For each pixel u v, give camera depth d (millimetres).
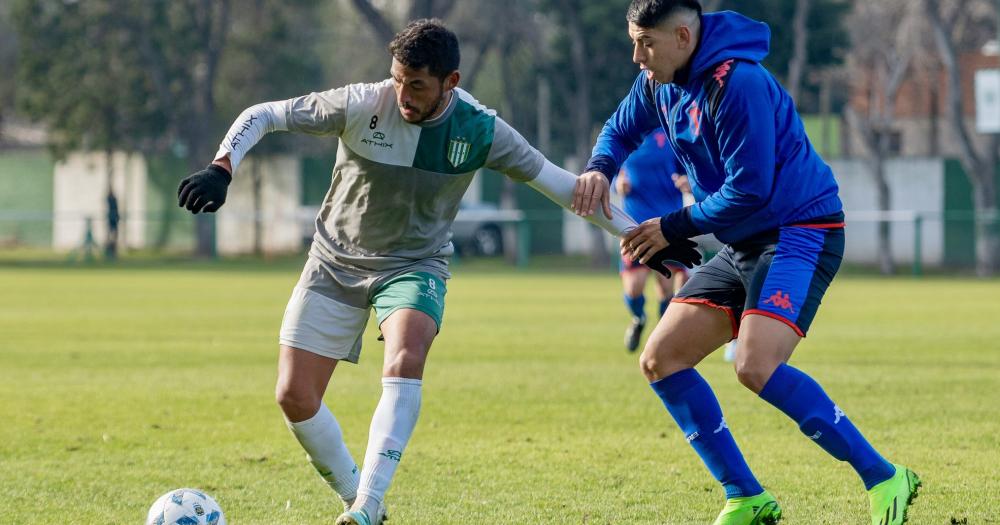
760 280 11117
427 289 11234
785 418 17922
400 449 10508
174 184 95062
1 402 19516
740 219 11094
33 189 98000
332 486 11680
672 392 11508
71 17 89562
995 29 107562
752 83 10789
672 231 11453
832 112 113188
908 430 16797
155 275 65000
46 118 91812
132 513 12094
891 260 76750
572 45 87875
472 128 11172
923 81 99062
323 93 11211
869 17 92938
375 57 105875
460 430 16906
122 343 29422
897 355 26750
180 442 15992
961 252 82000
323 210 11711
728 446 11375
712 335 11539
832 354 26984
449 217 11727
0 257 86062
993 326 34844
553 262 85000
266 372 23609
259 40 94688
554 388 21250
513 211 88438
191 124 91688
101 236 97625
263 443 15914
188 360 25734
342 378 23172
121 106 89000
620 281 62938
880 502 10977
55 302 43812
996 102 76188
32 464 14516
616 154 12422
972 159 78062
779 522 11719
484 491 13055
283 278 62219
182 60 91438
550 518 11875
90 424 17391
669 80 11203
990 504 12352
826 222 11289
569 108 92562
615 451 15305
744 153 10773
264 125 10977
